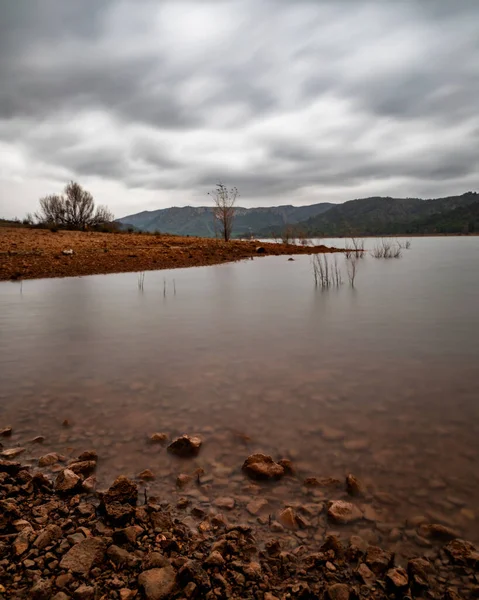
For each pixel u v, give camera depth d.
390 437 3.62
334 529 2.48
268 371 5.40
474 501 2.73
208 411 4.18
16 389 4.79
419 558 2.21
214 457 3.31
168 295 12.13
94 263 19.45
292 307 10.23
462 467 3.13
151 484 2.96
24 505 2.70
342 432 3.72
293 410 4.19
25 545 2.25
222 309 10.01
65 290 13.07
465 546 2.29
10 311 9.73
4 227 35.44
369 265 23.02
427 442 3.52
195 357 6.07
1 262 17.80
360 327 8.00
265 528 2.49
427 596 1.98
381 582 2.07
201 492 2.86
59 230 34.75
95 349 6.52
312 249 35.19
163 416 4.06
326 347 6.58
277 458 3.30
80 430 3.78
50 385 4.93
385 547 2.33
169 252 24.61
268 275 17.53
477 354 6.13
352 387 4.83
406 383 4.95
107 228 41.16
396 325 8.15
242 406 4.30
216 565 2.16
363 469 3.12
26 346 6.71
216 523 2.53
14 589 1.97
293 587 2.02
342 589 1.99
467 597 1.96
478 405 4.29
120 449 3.44
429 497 2.77
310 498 2.79
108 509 2.55
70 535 2.38
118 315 9.29
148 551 2.28
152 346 6.68
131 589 1.99
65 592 1.96
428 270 20.06
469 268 21.05
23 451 3.41
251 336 7.34
